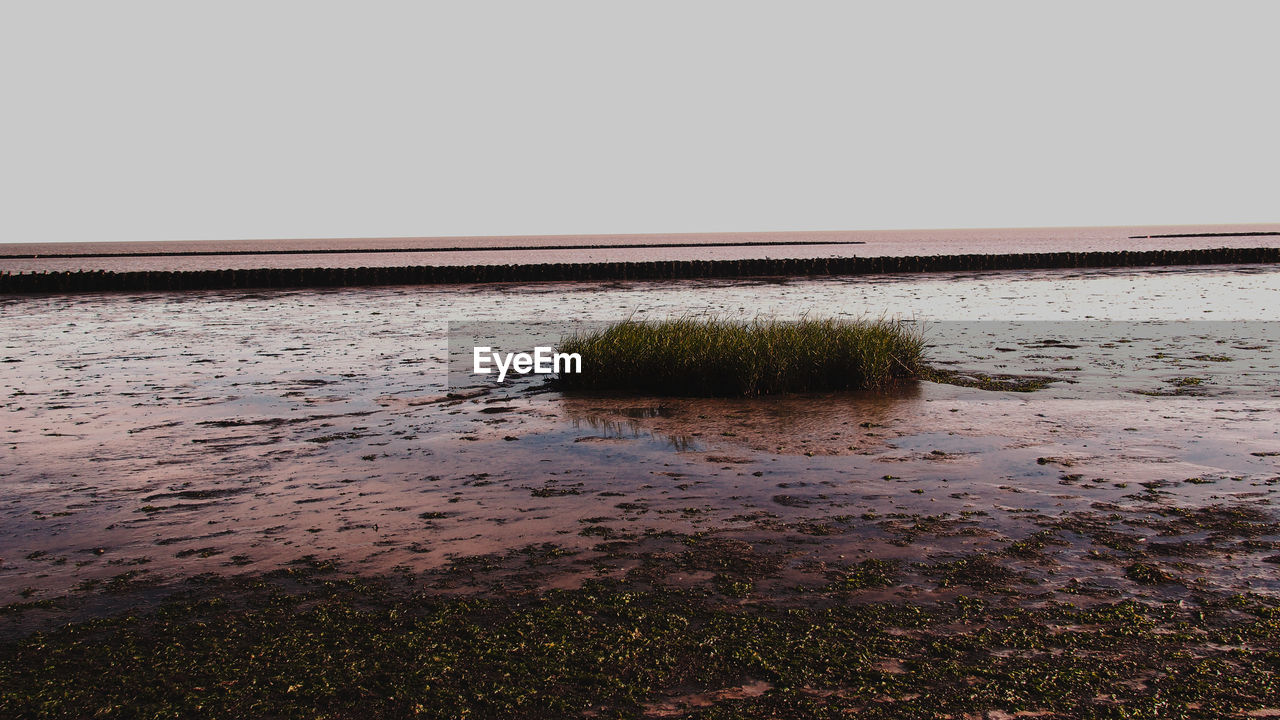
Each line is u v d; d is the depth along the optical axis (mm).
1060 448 6254
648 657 3287
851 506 5039
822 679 3104
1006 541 4395
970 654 3252
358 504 5223
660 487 5516
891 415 7613
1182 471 5570
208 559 4359
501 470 5965
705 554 4312
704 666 3217
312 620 3650
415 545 4512
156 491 5543
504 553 4375
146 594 3947
